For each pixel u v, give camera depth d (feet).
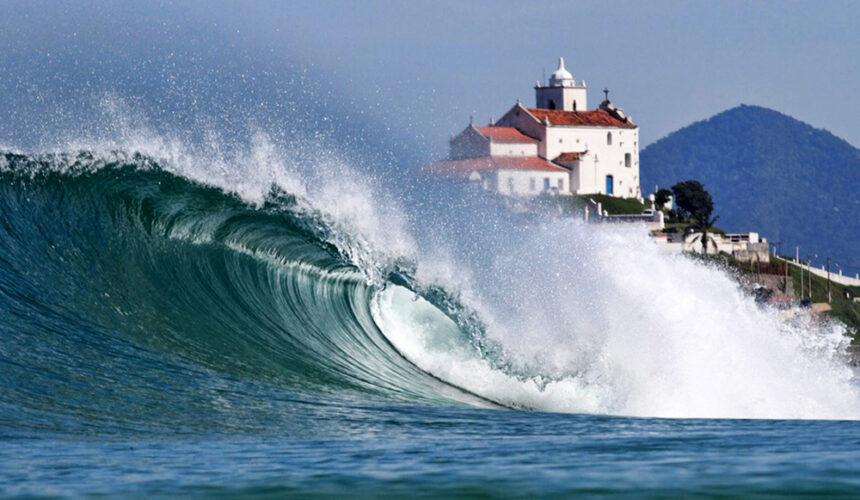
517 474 108.58
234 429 155.94
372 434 154.71
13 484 106.42
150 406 167.53
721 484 100.37
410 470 112.57
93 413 157.69
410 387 231.91
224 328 243.40
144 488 103.91
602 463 115.24
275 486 104.27
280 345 244.83
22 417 149.89
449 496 98.68
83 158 273.54
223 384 195.11
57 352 190.19
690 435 146.61
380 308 276.62
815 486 98.68
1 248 238.27
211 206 281.13
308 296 283.38
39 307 213.87
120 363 193.06
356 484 104.68
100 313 223.30
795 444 130.11
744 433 147.95
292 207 294.25
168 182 278.67
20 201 255.29
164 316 236.63
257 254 279.28
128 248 257.55
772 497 94.68
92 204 263.08
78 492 102.06
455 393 238.68
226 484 105.40
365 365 245.65
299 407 183.42
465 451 129.70
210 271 267.39
